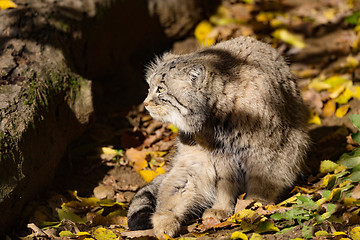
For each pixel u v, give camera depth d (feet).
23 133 24.44
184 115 24.26
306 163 28.07
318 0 46.14
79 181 28.63
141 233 23.36
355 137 25.95
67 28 31.78
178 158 26.45
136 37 39.32
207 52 25.75
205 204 26.04
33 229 23.35
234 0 45.39
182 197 25.48
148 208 25.00
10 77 26.81
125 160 30.71
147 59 40.50
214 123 24.52
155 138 32.94
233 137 24.70
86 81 29.89
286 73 26.43
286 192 26.11
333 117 33.73
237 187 26.22
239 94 24.11
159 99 24.64
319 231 21.56
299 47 40.55
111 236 23.07
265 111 24.16
